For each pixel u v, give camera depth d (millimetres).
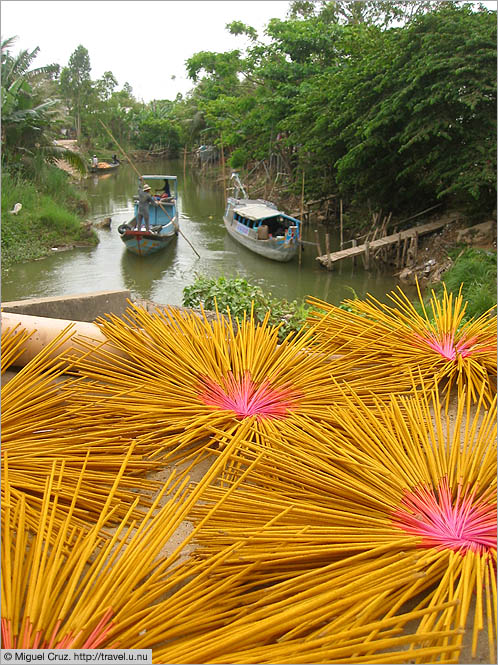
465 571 1570
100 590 1499
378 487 2010
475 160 12641
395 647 1474
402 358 3207
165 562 1617
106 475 2234
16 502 1959
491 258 11227
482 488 2004
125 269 13984
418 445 2246
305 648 1353
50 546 1850
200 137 41438
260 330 3406
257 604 1521
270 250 14773
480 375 2945
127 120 49125
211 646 1355
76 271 13680
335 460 2156
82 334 3320
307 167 19234
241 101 22984
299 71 21094
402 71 13398
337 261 14984
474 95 12047
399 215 16453
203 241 17203
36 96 22578
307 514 1862
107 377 2947
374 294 12180
